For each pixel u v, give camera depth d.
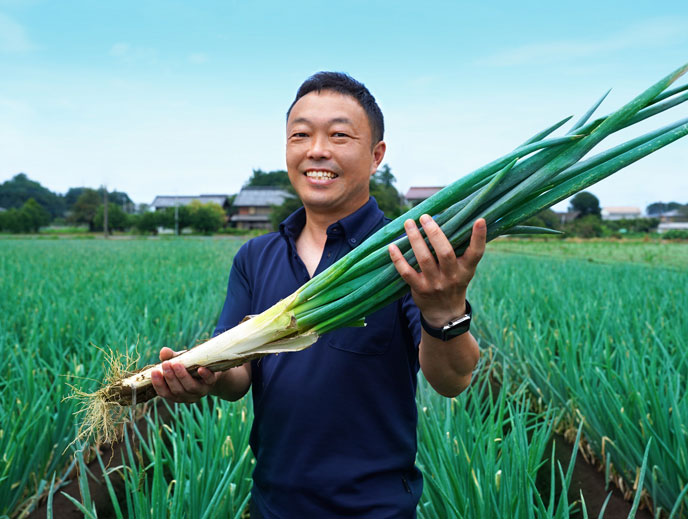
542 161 1.17
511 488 2.04
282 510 1.45
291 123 1.53
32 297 6.45
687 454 2.47
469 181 1.17
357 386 1.43
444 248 1.10
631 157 1.13
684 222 82.75
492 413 2.53
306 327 1.37
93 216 78.06
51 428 2.98
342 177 1.50
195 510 2.06
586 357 3.54
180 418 3.93
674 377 3.19
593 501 2.98
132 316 5.35
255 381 1.62
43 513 2.80
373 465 1.41
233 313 1.70
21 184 113.44
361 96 1.52
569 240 45.72
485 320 5.68
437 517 2.17
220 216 68.12
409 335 1.49
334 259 1.51
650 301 6.04
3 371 3.82
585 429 3.36
